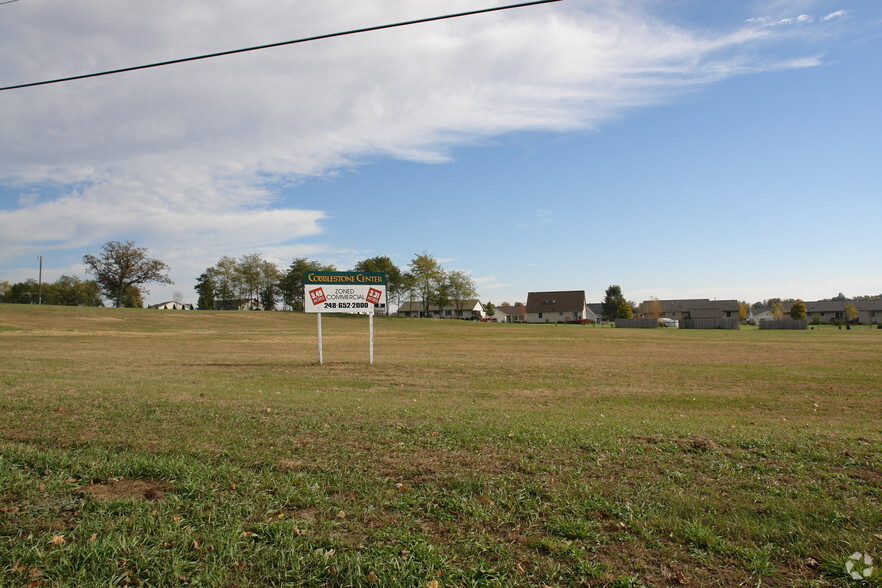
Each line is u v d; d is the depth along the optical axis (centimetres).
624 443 724
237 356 2730
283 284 11306
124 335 4841
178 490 528
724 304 13075
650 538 438
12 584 371
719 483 562
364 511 484
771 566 396
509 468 605
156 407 955
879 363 2530
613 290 12800
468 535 442
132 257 9669
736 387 1708
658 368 2286
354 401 1203
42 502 498
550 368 2252
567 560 405
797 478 577
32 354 2533
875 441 752
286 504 500
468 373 2039
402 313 14738
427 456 647
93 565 393
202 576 381
